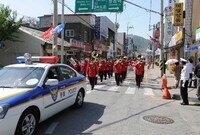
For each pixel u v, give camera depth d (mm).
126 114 9445
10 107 5785
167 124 8281
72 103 9398
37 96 6781
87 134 7062
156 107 10867
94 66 16078
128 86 18469
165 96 13133
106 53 67625
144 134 7172
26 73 7609
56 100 7863
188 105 11484
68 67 9508
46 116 7352
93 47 52969
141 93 14977
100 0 24734
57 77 8375
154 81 23453
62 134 7016
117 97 13234
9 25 23469
